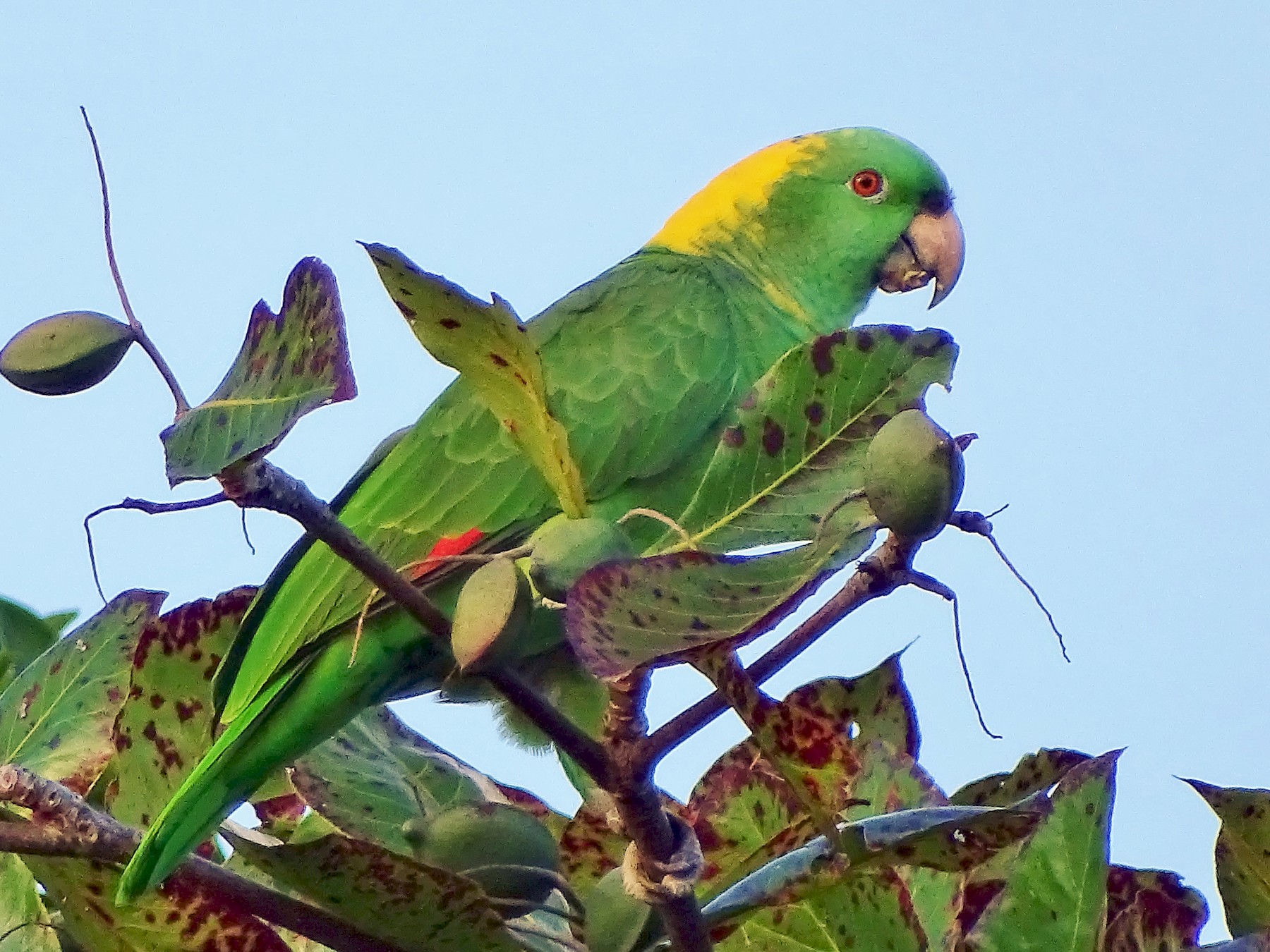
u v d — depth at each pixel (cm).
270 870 355
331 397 297
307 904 384
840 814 402
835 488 361
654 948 367
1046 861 370
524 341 309
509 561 297
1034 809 348
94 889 388
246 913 385
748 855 431
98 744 479
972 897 428
